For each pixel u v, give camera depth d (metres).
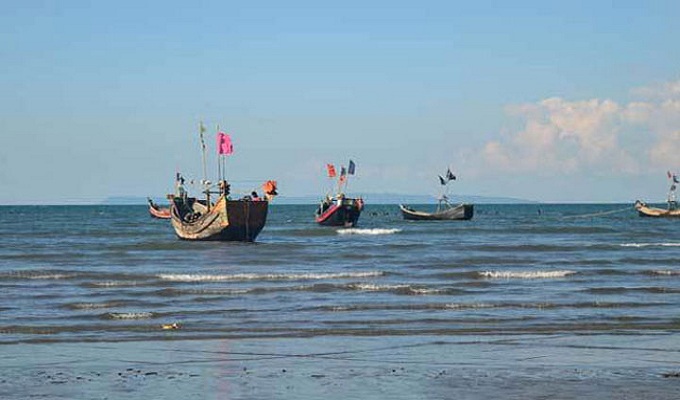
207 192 71.31
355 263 52.28
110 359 18.50
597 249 66.56
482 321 25.38
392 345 20.45
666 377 16.30
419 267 48.62
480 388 15.34
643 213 173.38
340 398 14.58
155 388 15.38
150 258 57.06
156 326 24.33
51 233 99.75
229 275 41.53
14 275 42.12
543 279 40.53
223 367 17.50
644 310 28.17
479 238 89.06
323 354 19.11
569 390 15.15
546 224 134.12
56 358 18.61
